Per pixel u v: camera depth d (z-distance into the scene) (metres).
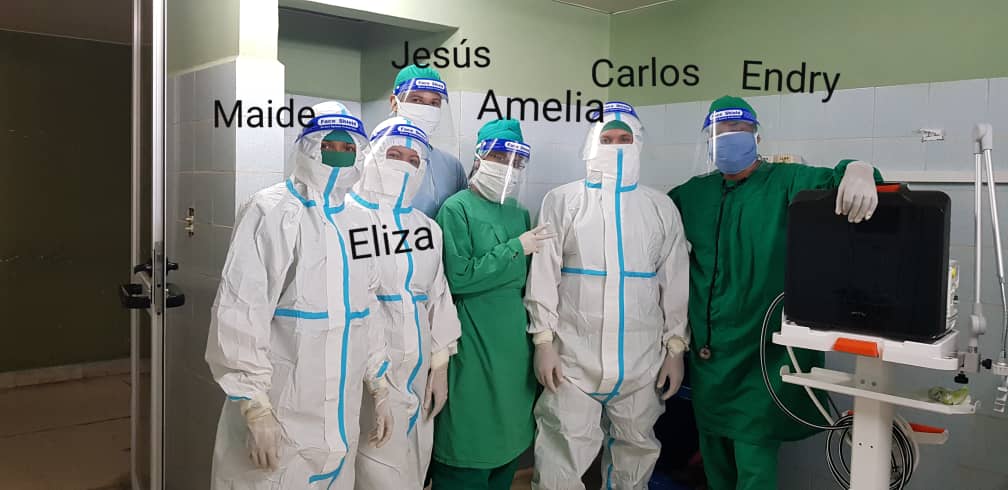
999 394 1.74
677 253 2.40
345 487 1.83
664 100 3.08
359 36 3.03
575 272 2.33
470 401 2.24
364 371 1.84
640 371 2.30
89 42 4.21
